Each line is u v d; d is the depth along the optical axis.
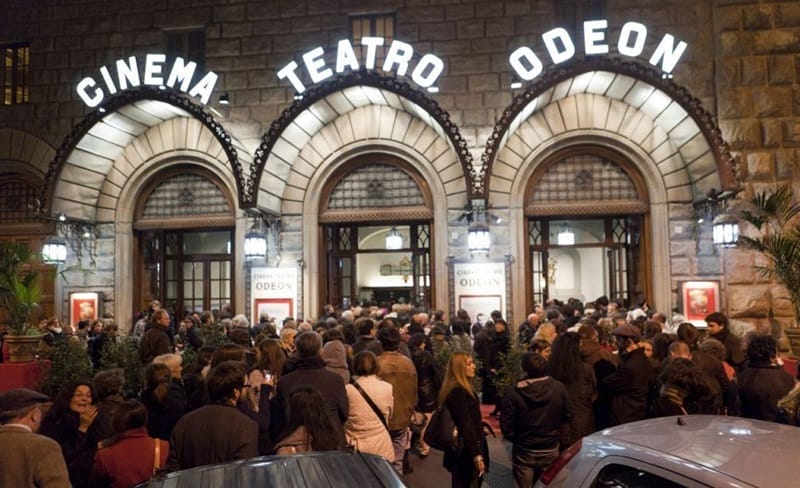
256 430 4.15
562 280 16.34
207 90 14.08
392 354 6.71
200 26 15.11
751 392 5.71
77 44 15.39
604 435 3.65
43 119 15.34
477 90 14.07
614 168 14.17
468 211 13.39
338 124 14.58
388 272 17.48
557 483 3.62
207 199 15.23
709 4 13.62
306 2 14.79
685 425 3.57
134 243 15.34
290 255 14.56
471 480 5.16
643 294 14.02
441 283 14.11
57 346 8.89
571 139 13.98
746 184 13.12
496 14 14.14
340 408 5.04
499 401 9.11
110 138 14.48
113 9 15.38
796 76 13.21
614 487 3.18
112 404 4.94
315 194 14.63
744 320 13.00
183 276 15.71
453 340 9.51
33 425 3.72
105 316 14.13
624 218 14.56
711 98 13.51
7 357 10.26
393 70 14.11
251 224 14.67
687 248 13.48
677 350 5.71
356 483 2.76
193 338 10.58
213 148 14.86
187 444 4.00
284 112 12.91
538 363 5.31
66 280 15.01
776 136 13.14
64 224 14.42
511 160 14.04
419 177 14.57
